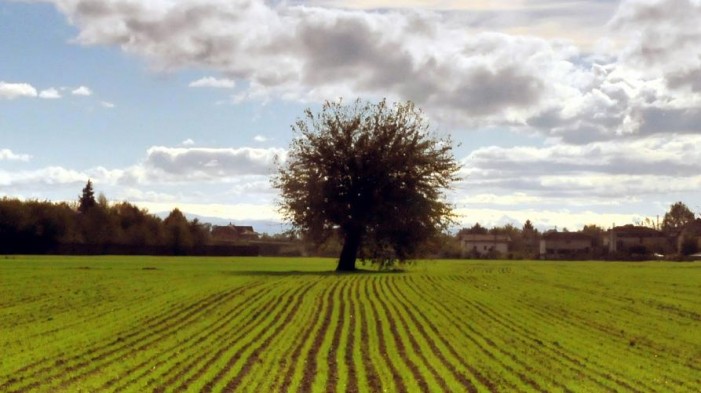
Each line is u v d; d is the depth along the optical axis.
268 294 52.34
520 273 84.50
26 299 47.47
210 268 92.31
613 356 27.83
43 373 23.52
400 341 30.83
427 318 39.06
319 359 26.02
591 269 96.44
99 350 28.02
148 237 157.62
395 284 64.06
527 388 21.78
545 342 31.11
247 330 33.84
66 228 145.88
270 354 27.03
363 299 49.50
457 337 32.22
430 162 83.06
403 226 82.44
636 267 103.94
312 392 20.83
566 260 152.50
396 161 82.00
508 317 39.91
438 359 26.58
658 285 63.75
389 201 82.31
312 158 82.62
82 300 47.09
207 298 49.00
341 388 21.39
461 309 43.72
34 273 72.56
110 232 156.75
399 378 22.95
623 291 57.34
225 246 161.88
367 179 83.00
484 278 73.94
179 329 34.12
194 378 22.58
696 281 69.31
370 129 82.94
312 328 34.62
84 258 119.25
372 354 27.25
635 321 38.69
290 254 178.75
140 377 22.83
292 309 42.91
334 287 59.59
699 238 184.62
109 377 22.78
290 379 22.64
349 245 87.62
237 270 87.88
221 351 27.73
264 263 118.19
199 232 169.50
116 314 39.94
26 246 141.12
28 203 142.00
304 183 82.62
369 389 21.31
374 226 83.12
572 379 23.27
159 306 43.91
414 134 83.31
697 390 22.00
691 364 26.61
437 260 148.88
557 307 45.34
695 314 42.00
